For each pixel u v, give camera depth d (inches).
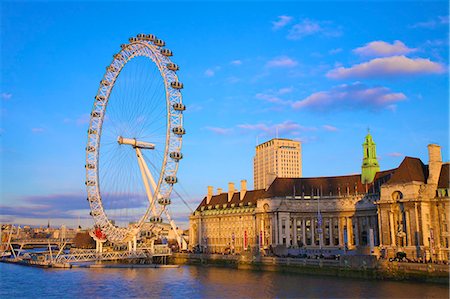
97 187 6432.1
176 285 4547.2
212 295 3907.5
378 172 7032.5
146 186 6510.8
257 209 7377.0
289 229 7071.9
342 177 7342.5
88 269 6333.7
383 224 5546.3
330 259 5083.7
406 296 3585.1
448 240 5029.5
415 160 5639.8
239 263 6122.1
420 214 5196.9
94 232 7190.0
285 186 7362.2
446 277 4050.2
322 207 7111.2
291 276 5002.5
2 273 5871.1
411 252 5172.2
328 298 3604.8
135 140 6284.5
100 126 6481.3
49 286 4608.8
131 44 6387.8
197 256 6939.0
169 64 6058.1
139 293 4101.9
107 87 6496.1
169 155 5979.3
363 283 4293.8
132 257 6801.2
